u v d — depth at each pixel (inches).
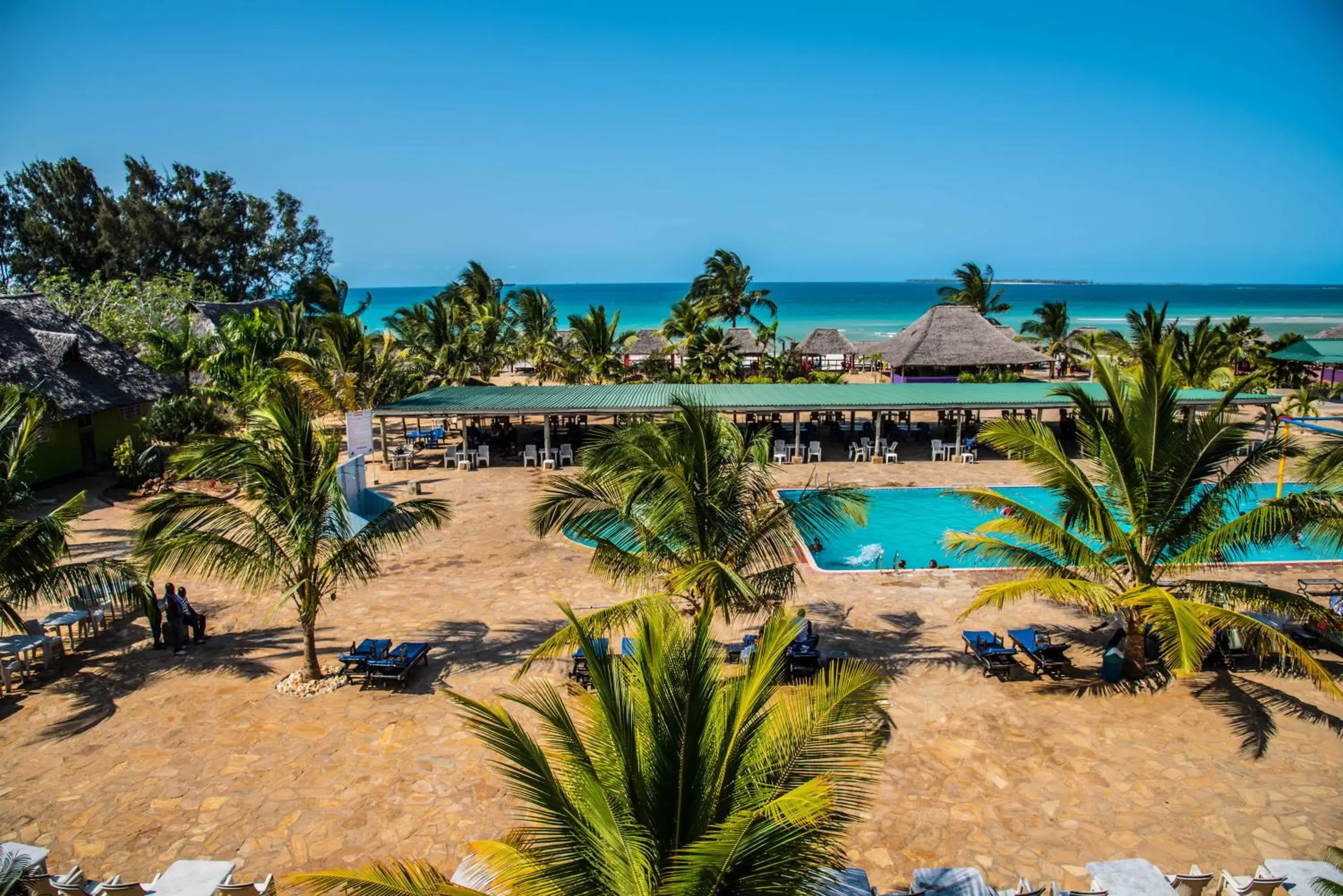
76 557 716.0
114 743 422.0
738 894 210.2
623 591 645.9
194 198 2554.1
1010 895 290.0
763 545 485.1
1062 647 491.8
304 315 1562.5
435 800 374.9
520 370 2337.6
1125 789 381.7
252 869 328.8
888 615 592.7
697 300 2212.1
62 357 1015.0
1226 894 307.0
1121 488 484.4
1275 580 668.1
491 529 823.7
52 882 298.8
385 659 475.2
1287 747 417.4
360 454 870.4
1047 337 2198.6
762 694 253.9
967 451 1151.6
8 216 2294.5
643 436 474.0
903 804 371.6
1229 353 1549.0
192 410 1147.9
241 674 500.1
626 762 236.5
